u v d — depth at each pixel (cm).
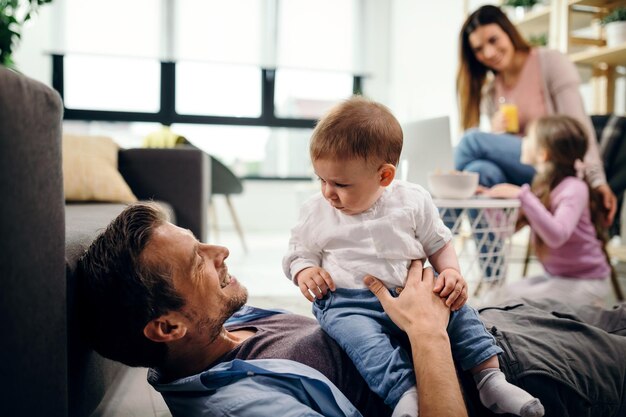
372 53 547
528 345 90
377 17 546
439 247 96
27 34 463
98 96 494
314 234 95
